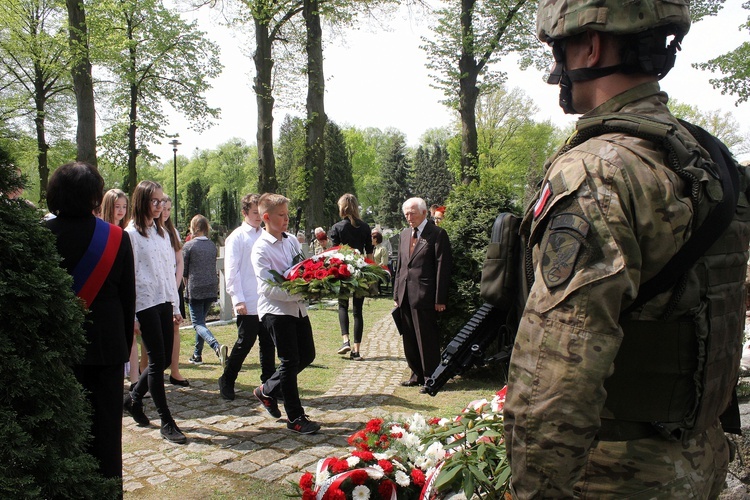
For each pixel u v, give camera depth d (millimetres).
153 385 4195
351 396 5410
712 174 1176
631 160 1127
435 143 63250
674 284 1170
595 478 1217
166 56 22156
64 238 2809
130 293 3049
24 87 24641
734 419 1506
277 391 4574
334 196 46875
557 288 1092
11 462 1770
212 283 6789
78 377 2760
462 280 5949
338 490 2297
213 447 4066
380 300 13523
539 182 1342
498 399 2318
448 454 2320
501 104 39062
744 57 9094
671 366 1181
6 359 1817
